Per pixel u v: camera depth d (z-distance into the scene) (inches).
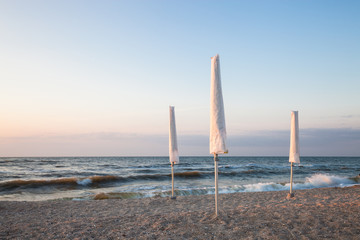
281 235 173.9
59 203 393.4
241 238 170.1
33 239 191.0
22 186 618.5
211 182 788.0
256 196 450.0
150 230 196.2
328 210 244.5
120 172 1161.4
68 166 1600.6
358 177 807.1
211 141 211.0
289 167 1664.6
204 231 186.5
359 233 174.9
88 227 217.2
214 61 206.4
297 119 377.1
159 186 669.9
